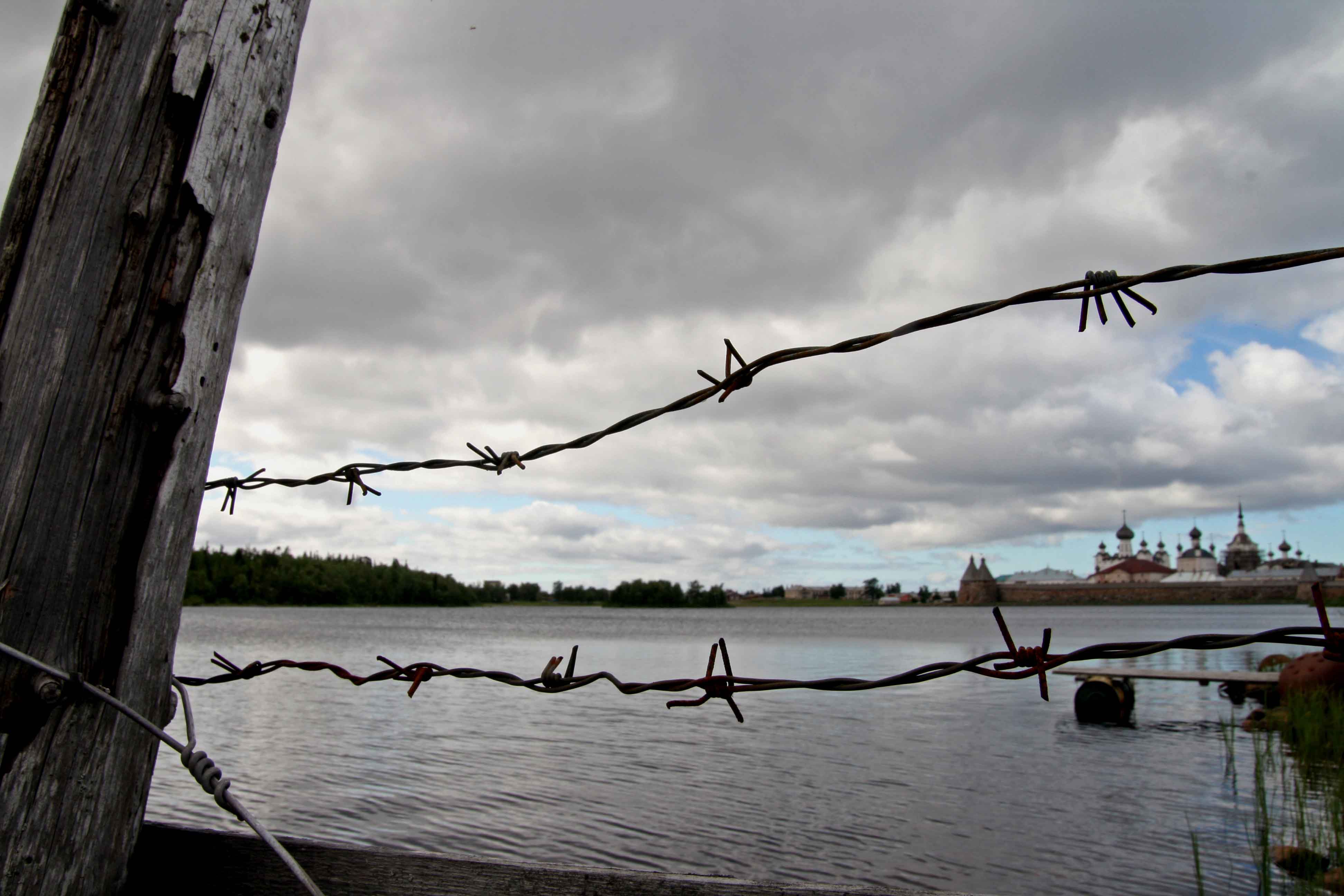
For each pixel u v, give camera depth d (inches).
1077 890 308.7
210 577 4534.9
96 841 53.8
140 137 57.5
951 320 70.4
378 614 5615.2
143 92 58.1
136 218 56.3
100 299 55.6
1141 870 325.4
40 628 52.1
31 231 56.9
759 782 493.4
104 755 53.8
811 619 5880.9
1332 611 4896.7
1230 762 479.2
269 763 542.0
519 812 425.4
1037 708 861.8
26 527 52.3
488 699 921.5
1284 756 385.1
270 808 431.2
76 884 52.7
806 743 637.3
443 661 1556.3
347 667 1401.3
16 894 50.2
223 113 59.1
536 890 54.9
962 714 810.8
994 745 622.8
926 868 339.3
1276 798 395.9
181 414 55.8
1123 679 778.8
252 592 4645.7
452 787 477.7
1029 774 514.6
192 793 452.1
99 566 54.0
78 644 53.1
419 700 904.9
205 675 1185.4
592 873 54.9
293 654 1653.5
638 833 390.0
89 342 55.1
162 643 56.7
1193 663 1509.6
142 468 55.7
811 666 1550.2
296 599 4810.5
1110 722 733.3
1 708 50.4
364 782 488.7
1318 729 431.8
